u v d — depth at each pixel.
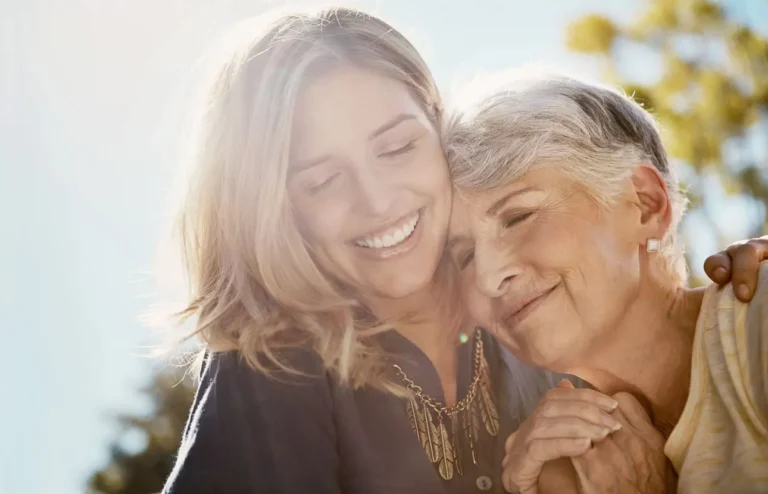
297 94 1.62
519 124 1.52
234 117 1.65
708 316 1.33
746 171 2.96
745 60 3.09
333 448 1.58
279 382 1.58
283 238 1.64
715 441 1.30
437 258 1.64
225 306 1.67
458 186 1.58
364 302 1.68
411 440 1.61
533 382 1.73
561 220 1.51
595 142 1.50
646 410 1.54
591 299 1.51
